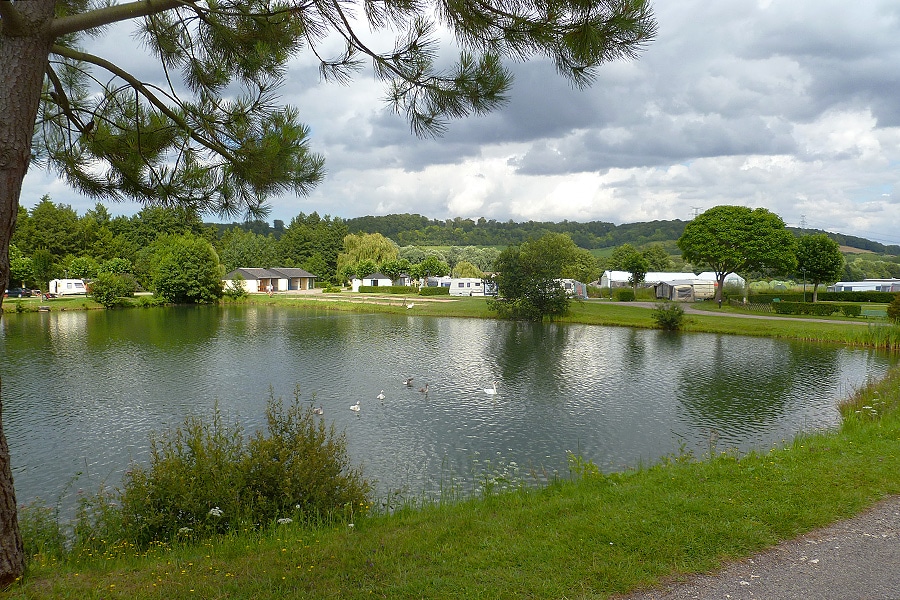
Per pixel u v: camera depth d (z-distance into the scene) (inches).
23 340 1521.9
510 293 2215.8
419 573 213.3
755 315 2145.7
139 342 1503.4
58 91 241.0
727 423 764.6
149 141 264.4
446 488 532.4
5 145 185.8
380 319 2220.7
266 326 1942.7
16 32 184.9
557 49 220.4
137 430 720.3
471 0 212.2
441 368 1166.3
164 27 254.2
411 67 237.5
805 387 993.5
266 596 196.9
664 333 1782.7
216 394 917.2
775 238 2564.0
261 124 260.5
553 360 1268.5
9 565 210.4
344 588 201.6
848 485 306.3
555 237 4104.3
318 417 788.0
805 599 191.3
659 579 208.2
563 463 614.5
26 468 591.5
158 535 294.8
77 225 3499.0
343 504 327.9
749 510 270.8
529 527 261.6
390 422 770.2
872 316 2090.3
